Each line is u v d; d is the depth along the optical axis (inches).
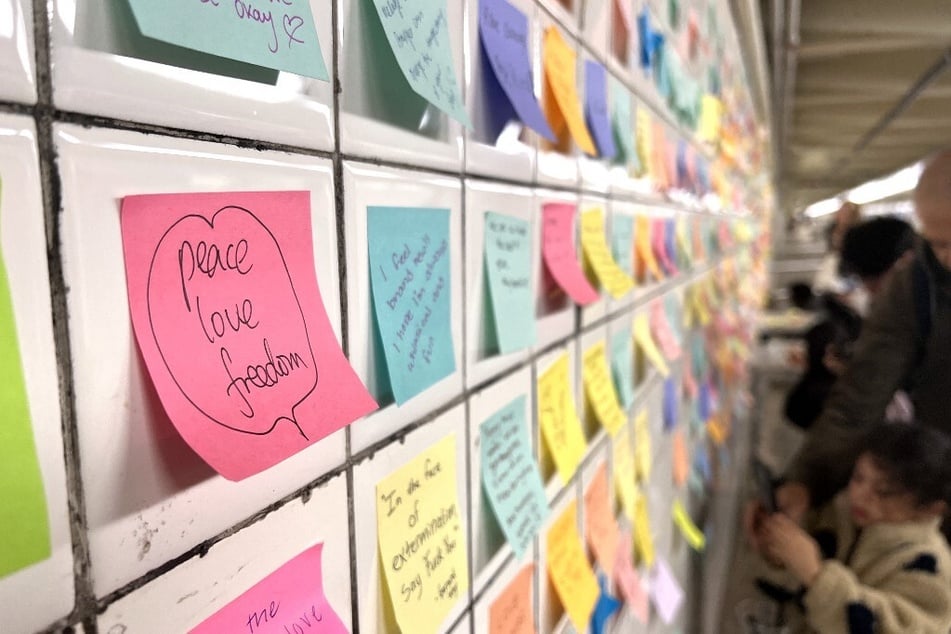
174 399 8.5
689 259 56.0
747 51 93.2
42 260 7.2
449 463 16.4
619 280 28.6
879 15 90.4
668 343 45.0
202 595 9.4
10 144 6.9
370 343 13.1
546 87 21.9
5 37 6.8
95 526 7.8
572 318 25.8
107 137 7.8
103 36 7.8
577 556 25.8
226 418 9.1
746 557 86.4
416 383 14.4
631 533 36.5
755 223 152.0
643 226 37.3
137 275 8.2
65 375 7.4
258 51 9.4
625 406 33.8
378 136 13.1
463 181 16.7
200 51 8.7
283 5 10.0
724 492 87.3
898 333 50.3
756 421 134.6
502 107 18.9
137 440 8.3
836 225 75.0
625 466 34.8
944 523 48.8
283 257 10.5
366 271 12.8
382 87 13.2
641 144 36.2
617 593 34.9
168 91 8.5
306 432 10.1
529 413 21.8
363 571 13.1
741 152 101.4
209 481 9.4
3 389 6.8
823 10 92.7
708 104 61.7
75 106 7.5
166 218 8.5
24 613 7.1
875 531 46.9
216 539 9.6
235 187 9.6
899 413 54.8
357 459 12.8
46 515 7.2
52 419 7.3
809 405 90.7
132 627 8.4
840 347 87.2
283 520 10.9
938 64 102.7
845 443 52.7
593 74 26.9
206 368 9.0
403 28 13.3
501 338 18.6
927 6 87.3
